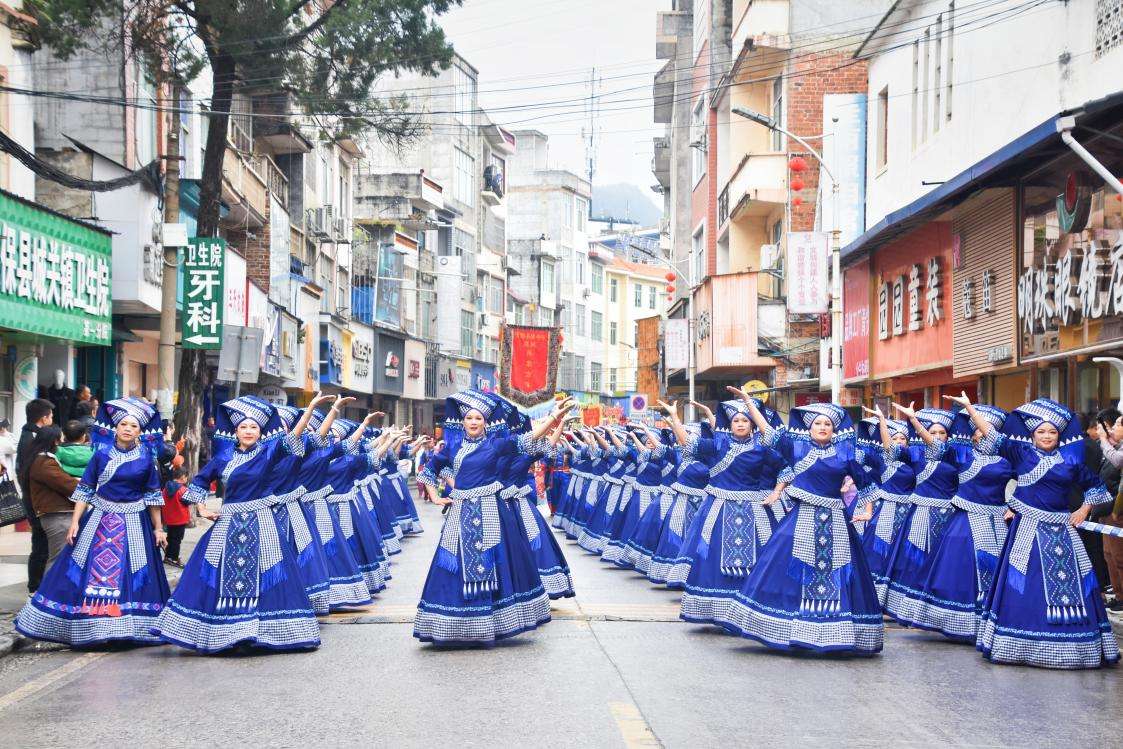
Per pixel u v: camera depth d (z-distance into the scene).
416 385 52.06
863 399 27.59
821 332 30.48
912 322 22.94
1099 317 14.95
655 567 14.48
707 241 40.69
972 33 19.70
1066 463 9.53
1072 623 9.32
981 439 10.12
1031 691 8.35
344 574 12.17
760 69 33.88
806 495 9.77
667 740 6.78
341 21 19.55
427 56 20.27
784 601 9.67
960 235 20.19
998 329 18.59
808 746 6.69
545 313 76.12
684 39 50.66
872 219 25.80
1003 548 9.73
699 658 9.46
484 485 10.09
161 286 22.25
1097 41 15.34
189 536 19.34
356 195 52.44
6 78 19.50
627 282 88.88
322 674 8.73
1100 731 7.14
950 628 10.60
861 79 32.12
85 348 23.94
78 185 17.23
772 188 32.78
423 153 59.44
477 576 9.88
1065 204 16.05
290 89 20.30
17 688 8.35
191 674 8.77
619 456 17.31
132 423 10.07
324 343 38.59
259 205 30.89
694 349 38.81
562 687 8.26
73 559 9.90
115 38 20.00
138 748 6.64
